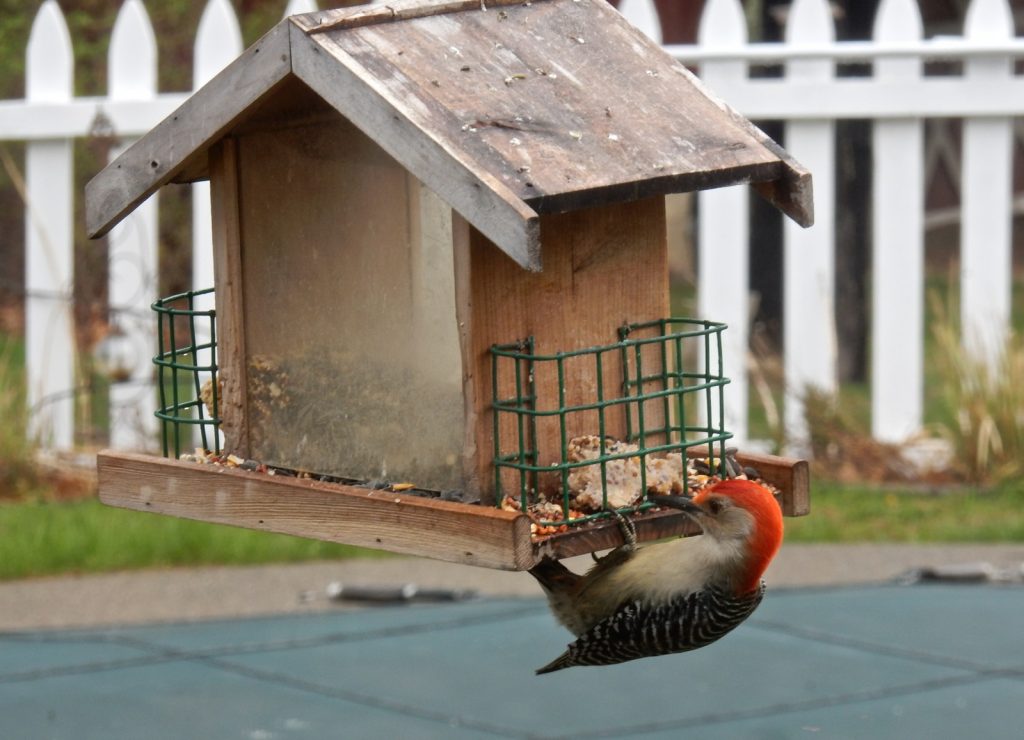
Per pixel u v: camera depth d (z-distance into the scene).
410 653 11.82
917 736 9.92
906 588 13.50
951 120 34.00
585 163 6.62
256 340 7.93
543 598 13.45
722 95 16.61
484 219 6.22
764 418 19.17
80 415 17.95
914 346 16.89
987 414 16.83
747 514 7.25
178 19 24.50
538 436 7.37
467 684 11.10
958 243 33.47
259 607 13.28
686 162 6.89
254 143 7.76
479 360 7.13
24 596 13.62
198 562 14.77
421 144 6.43
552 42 7.42
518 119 6.76
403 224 7.29
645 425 7.82
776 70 23.44
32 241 17.56
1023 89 16.39
